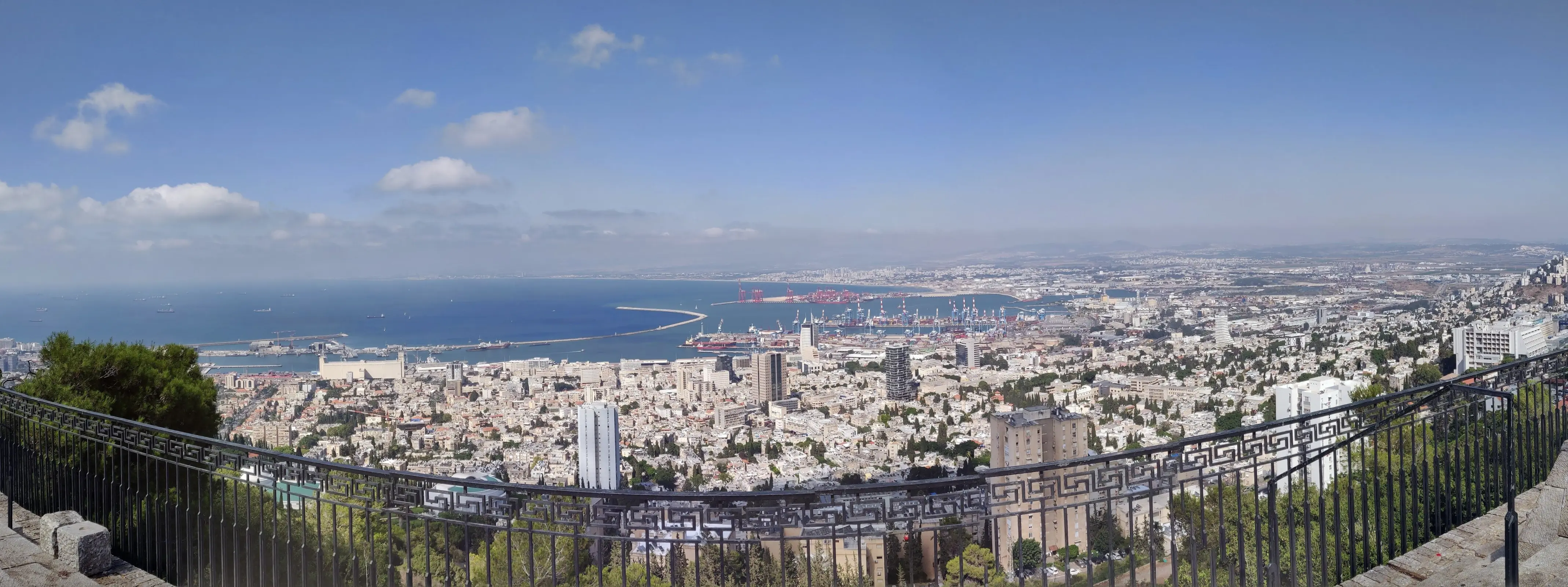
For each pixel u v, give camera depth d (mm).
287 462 5398
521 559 9516
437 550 9609
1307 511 5594
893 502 4676
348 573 8078
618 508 4660
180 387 11250
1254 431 5309
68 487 7355
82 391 10266
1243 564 5238
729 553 7742
